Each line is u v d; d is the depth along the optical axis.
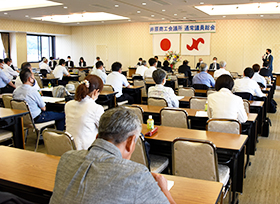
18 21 15.39
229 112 3.38
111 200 1.14
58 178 1.32
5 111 4.14
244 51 14.67
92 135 2.93
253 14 12.38
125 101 7.17
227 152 2.61
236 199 3.12
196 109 4.42
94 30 18.20
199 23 15.16
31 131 5.95
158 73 4.61
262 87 6.95
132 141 1.40
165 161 3.01
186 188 1.86
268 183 3.65
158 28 16.16
